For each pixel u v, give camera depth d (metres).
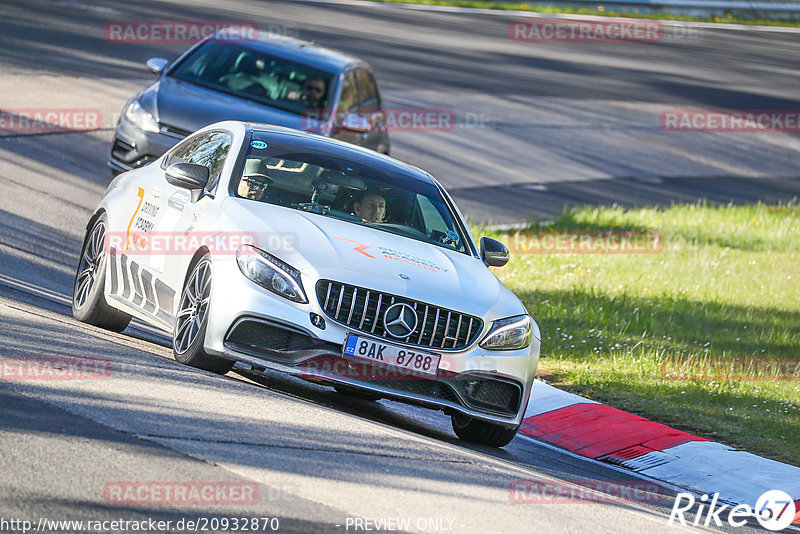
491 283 27.34
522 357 26.09
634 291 51.44
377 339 24.17
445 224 29.31
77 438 17.89
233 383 24.11
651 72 129.75
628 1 164.00
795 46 162.88
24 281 33.91
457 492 19.39
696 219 74.38
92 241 31.34
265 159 28.53
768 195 90.56
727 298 52.00
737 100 123.00
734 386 36.22
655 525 20.80
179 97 48.91
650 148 98.44
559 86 113.12
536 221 66.75
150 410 20.22
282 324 23.97
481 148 85.38
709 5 174.38
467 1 151.12
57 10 96.88
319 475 18.45
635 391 35.16
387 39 117.19
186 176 26.98
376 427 23.44
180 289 26.23
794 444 30.95
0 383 20.16
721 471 28.08
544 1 156.50
